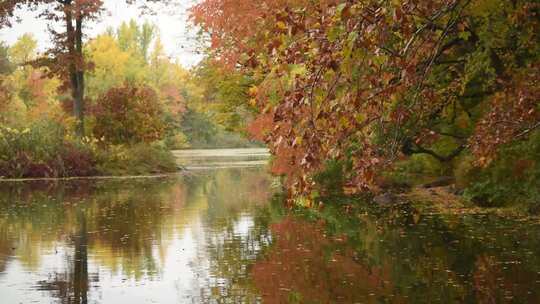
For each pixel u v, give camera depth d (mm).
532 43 15797
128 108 46562
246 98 30656
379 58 6082
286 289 10484
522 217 17938
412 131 11898
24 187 32250
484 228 16094
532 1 14773
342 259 12828
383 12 5801
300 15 6250
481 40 15602
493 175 20609
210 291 10484
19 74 82875
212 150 95562
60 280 11508
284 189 29109
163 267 12500
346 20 5844
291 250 13930
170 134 85125
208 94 34844
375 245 14273
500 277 10898
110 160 42125
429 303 9453
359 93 6266
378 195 24328
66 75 44656
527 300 9445
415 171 29688
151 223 18703
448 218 18219
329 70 5957
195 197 26594
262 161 59188
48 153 39500
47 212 21609
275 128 6219
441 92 15562
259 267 12266
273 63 6379
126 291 10625
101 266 12711
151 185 33344
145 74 95000
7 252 14312
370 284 10680
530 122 13297
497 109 13508
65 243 15422
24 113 70562
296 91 5984
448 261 12289
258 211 21391
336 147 6367
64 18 43500
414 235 15414
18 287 11000
